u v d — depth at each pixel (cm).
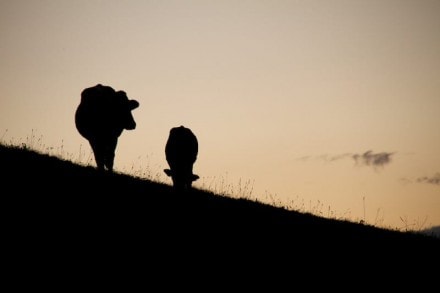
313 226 5238
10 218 3123
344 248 4678
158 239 3541
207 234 3994
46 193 3734
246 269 3494
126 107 5403
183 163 5525
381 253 4816
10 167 4103
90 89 5459
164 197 4722
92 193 4072
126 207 4006
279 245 4247
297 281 3538
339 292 3541
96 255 2975
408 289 3994
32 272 2564
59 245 2959
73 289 2505
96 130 5188
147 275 2914
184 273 3109
